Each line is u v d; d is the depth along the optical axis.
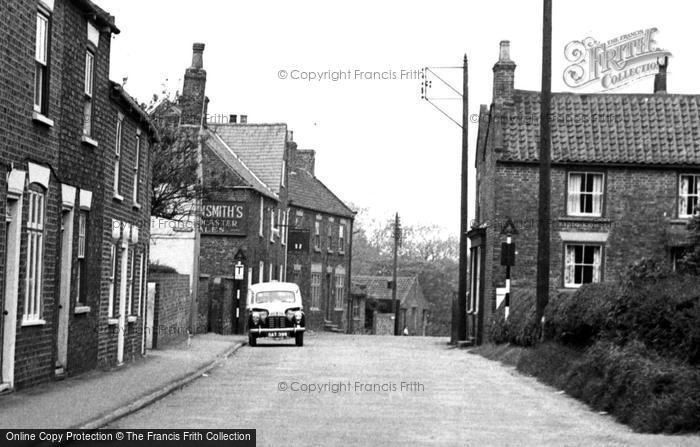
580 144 42.94
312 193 69.81
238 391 20.69
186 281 43.22
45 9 18.92
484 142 47.53
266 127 61.81
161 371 24.00
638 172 42.78
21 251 17.84
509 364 30.06
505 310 34.53
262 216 55.88
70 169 21.08
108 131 24.59
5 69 16.75
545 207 28.05
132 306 29.00
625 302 20.80
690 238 29.27
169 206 46.03
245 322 52.88
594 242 42.56
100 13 22.31
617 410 17.20
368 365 28.72
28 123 18.08
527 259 42.69
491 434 14.87
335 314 72.25
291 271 65.00
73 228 21.52
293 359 31.22
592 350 21.09
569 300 25.02
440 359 32.38
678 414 15.38
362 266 113.69
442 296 109.56
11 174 17.14
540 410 18.25
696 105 44.56
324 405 18.31
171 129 43.72
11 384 17.58
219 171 52.97
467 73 43.12
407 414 17.16
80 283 22.81
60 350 21.20
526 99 44.62
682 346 17.94
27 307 18.62
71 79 20.98
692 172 42.84
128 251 28.16
